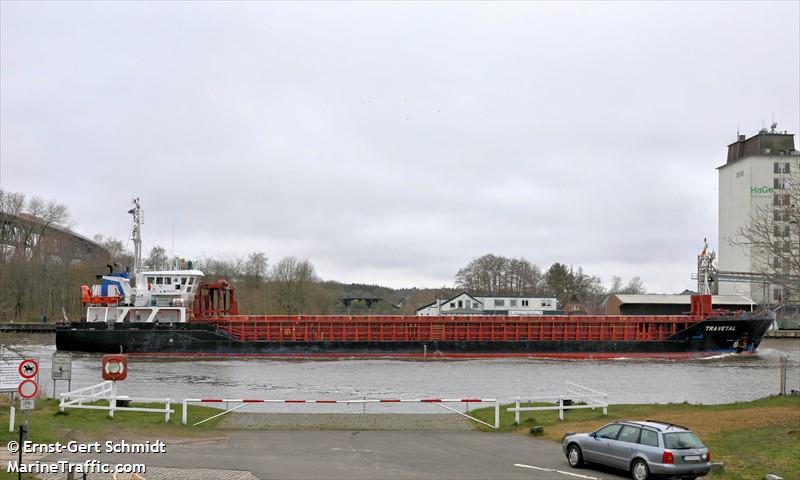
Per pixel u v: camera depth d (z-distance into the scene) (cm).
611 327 8938
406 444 2747
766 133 13375
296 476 2052
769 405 4044
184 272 8662
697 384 5969
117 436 2745
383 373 6650
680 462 2031
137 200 8925
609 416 3534
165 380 5944
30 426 2739
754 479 2167
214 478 2005
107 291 8519
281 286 14225
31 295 13250
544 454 2564
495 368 7250
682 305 13825
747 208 13350
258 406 4447
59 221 14225
